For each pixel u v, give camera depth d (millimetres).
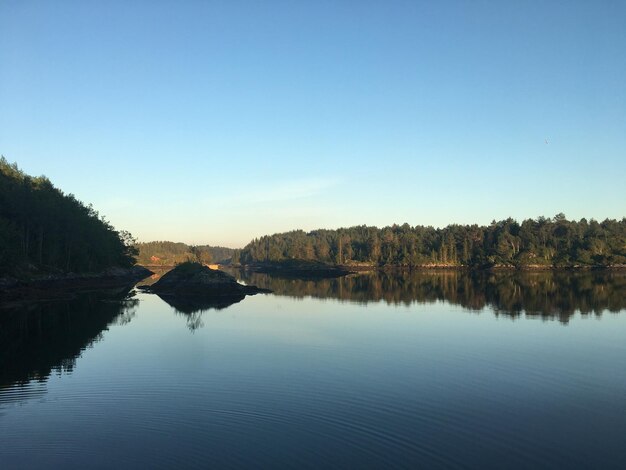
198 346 32156
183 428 17312
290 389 22031
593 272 149625
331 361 27750
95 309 54438
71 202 114688
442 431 17297
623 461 15180
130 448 15648
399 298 67938
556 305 57000
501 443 16375
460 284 98500
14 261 75875
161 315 49125
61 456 15109
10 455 15211
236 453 15289
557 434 17250
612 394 21906
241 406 19672
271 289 87625
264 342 33625
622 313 49406
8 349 31156
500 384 23297
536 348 31781
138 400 20422
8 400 20391
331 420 18172
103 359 28125
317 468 14297
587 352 30562
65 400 20406
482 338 35375
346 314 49938
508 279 115312
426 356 29203
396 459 15000
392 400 20688
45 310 53094
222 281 77375
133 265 149125
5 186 93688
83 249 106625
